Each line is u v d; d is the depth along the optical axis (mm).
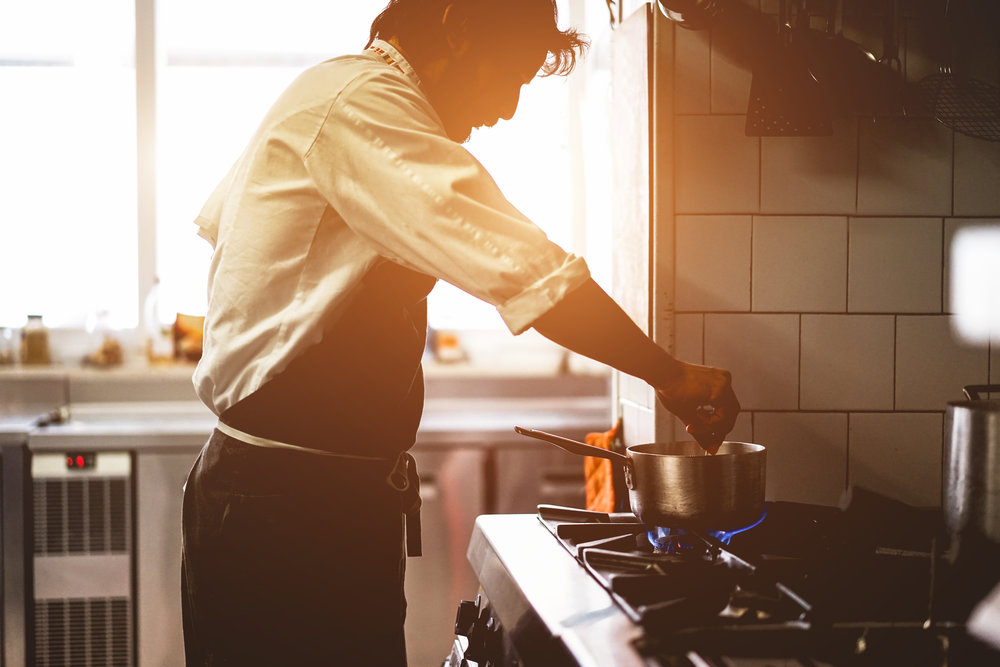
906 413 1468
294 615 1045
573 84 3082
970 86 1345
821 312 1457
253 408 1038
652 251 1458
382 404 1059
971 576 832
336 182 942
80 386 2896
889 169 1443
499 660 993
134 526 2521
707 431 1010
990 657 720
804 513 1201
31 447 2488
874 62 1329
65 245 3053
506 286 884
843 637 752
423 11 1043
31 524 2502
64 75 3025
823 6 1352
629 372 941
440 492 2568
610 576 909
